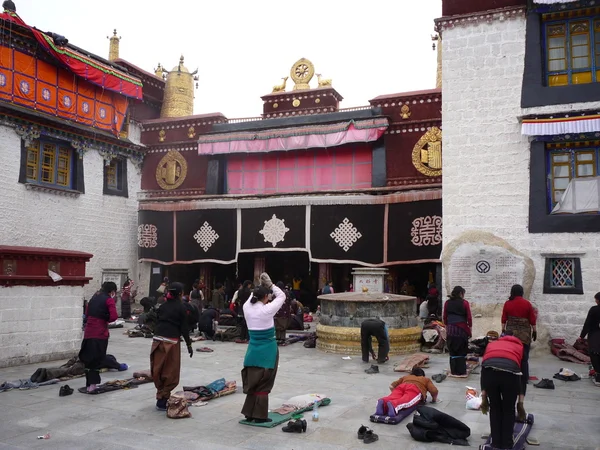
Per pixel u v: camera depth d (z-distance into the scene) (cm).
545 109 1401
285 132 2200
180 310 750
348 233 2020
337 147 2167
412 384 770
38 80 1961
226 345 1439
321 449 586
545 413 750
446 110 1517
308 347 1396
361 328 1179
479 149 1475
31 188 1934
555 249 1374
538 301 1375
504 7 1476
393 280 1973
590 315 982
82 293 1220
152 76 2655
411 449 589
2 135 1844
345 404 788
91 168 2203
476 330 1379
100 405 771
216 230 2241
